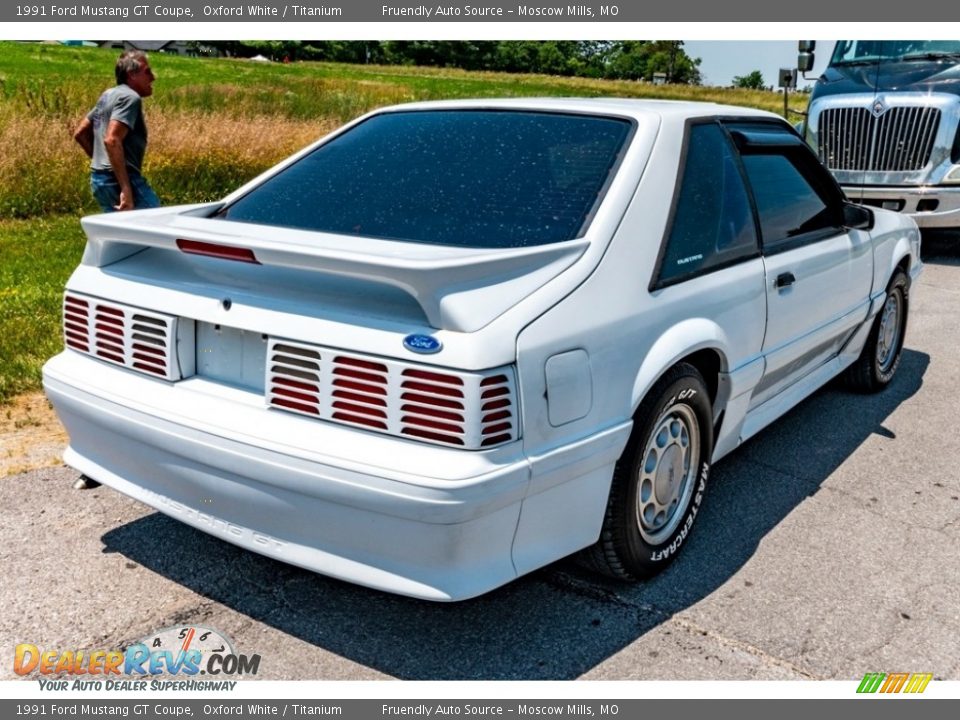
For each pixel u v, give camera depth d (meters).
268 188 3.51
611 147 3.20
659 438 3.19
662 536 3.32
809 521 3.84
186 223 3.15
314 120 17.77
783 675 2.82
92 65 44.25
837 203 4.59
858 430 4.92
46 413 4.75
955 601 3.25
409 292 2.47
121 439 2.95
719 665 2.86
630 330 2.88
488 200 3.08
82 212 11.49
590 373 2.72
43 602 3.07
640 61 107.94
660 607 3.15
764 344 3.76
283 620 3.03
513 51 110.12
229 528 2.79
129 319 2.94
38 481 3.94
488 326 2.48
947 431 4.93
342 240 2.94
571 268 2.77
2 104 13.49
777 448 4.64
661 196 3.16
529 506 2.63
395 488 2.41
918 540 3.69
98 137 6.78
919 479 4.30
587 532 2.92
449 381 2.41
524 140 3.32
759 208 3.81
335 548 2.62
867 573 3.42
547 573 3.36
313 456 2.50
